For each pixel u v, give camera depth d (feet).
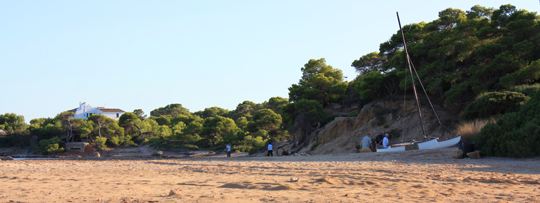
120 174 56.18
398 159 85.87
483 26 167.73
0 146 346.74
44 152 303.27
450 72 163.22
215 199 30.09
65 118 354.74
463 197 31.48
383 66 238.68
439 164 70.79
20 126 368.07
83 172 60.54
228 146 158.61
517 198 31.07
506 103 121.90
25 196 32.12
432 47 173.88
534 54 151.23
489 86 148.15
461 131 109.91
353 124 185.78
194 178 49.08
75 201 29.55
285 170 61.98
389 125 171.73
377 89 189.37
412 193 33.30
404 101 176.14
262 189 36.01
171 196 31.58
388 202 28.86
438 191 34.68
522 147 79.82
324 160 89.66
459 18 190.08
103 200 29.94
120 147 333.21
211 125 316.60
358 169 62.49
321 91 235.20
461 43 158.61
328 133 188.96
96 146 313.94
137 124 363.56
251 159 104.12
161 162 95.86
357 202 28.81
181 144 312.50
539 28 152.15
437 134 150.10
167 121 448.65
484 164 68.69
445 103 157.99
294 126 218.18
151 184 41.55
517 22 153.99
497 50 152.05
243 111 448.24
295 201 29.09
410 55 180.14
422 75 166.91
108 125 338.13
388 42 216.95
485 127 89.97
